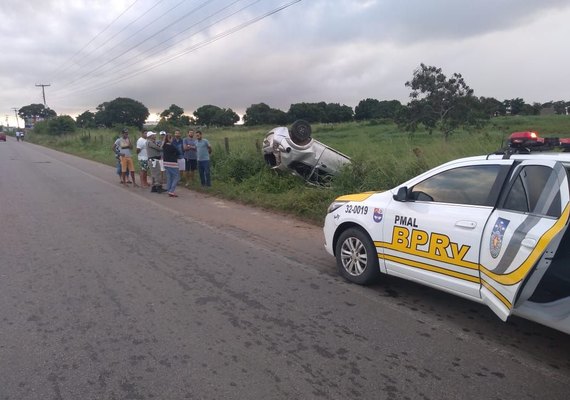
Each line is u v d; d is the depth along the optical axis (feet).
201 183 42.57
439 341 12.39
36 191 41.55
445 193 13.92
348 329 13.08
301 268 18.75
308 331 12.94
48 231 25.23
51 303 14.89
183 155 43.75
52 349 11.84
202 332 12.84
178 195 39.55
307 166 37.01
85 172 60.18
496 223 12.00
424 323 13.52
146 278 17.40
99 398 9.74
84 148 120.26
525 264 10.85
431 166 29.45
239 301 15.15
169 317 13.84
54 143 164.96
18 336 12.55
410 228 14.39
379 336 12.66
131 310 14.35
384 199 15.72
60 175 56.18
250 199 35.17
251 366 11.04
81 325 13.26
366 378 10.54
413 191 14.84
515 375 10.71
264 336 12.61
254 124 270.05
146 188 44.01
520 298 11.32
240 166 43.29
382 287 16.49
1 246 21.98
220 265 19.12
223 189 39.83
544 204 11.25
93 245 22.26
